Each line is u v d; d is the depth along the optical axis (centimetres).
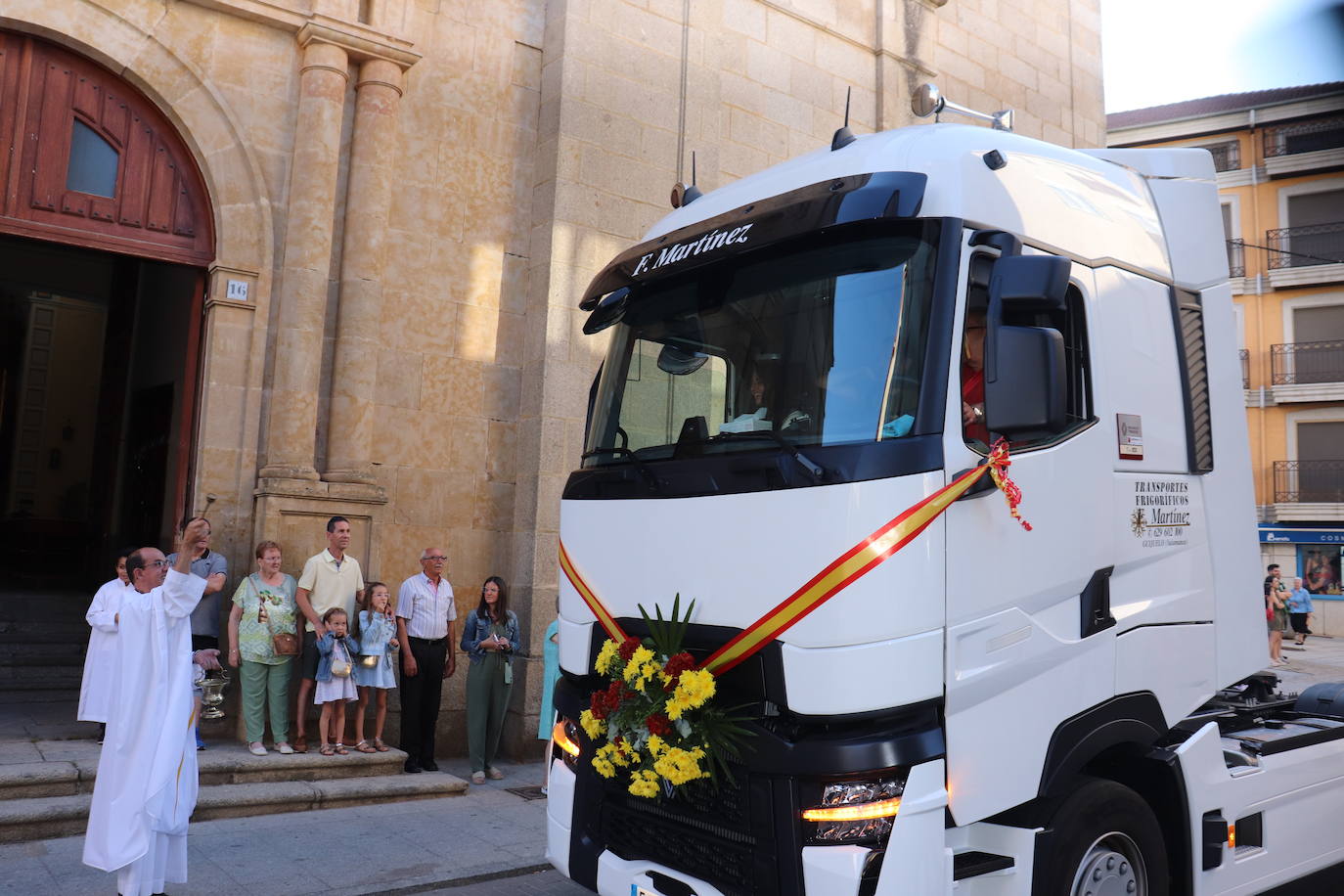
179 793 479
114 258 1235
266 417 819
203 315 827
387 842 630
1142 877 398
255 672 739
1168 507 436
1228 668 454
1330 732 526
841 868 323
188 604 485
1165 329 455
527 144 968
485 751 823
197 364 827
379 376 875
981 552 355
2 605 1048
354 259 853
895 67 1212
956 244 365
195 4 802
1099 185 453
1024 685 365
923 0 1241
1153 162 500
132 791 462
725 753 358
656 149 1005
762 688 349
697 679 355
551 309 930
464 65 935
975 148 401
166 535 968
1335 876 605
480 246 935
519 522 925
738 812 357
